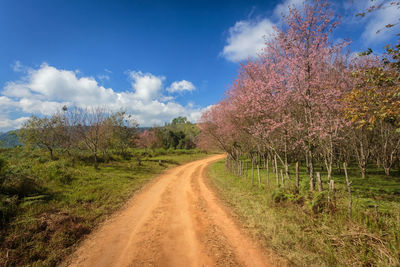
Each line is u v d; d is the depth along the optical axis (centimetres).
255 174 1747
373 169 1731
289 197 740
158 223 655
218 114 2225
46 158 1802
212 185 1341
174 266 408
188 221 666
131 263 420
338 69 1056
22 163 1275
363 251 401
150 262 423
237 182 1377
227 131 2044
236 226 611
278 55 1091
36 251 450
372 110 559
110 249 482
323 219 562
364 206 610
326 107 933
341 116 926
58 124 2222
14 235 493
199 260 428
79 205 802
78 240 528
